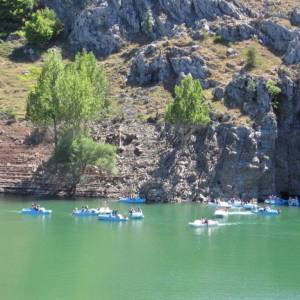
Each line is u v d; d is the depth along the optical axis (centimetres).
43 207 19512
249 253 14425
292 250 14738
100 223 17450
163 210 19462
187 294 11656
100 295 11494
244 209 19988
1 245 14800
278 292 11850
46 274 12644
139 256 14025
